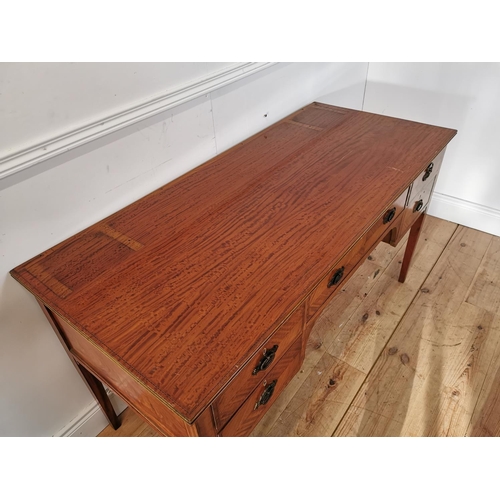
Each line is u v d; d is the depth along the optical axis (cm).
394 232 125
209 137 119
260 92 130
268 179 109
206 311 72
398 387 133
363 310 159
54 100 77
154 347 67
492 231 193
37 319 92
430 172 128
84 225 94
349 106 190
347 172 110
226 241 88
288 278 78
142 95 93
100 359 81
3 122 71
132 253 86
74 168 86
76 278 81
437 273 174
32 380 97
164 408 72
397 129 132
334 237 88
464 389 131
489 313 156
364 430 122
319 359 142
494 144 172
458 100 172
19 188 78
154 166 105
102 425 123
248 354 65
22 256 84
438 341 146
